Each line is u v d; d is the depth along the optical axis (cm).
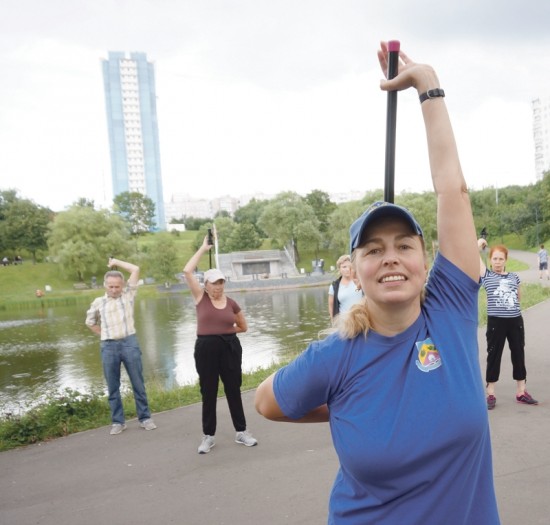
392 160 183
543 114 12925
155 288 5819
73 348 2047
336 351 154
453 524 139
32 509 417
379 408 144
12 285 6194
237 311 557
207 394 522
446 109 173
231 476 449
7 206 8275
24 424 609
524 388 581
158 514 389
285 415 163
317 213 8356
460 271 160
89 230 6525
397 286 147
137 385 619
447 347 149
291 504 385
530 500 355
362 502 147
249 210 11269
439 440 138
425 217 5344
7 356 1906
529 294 1709
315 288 5225
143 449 543
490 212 7350
